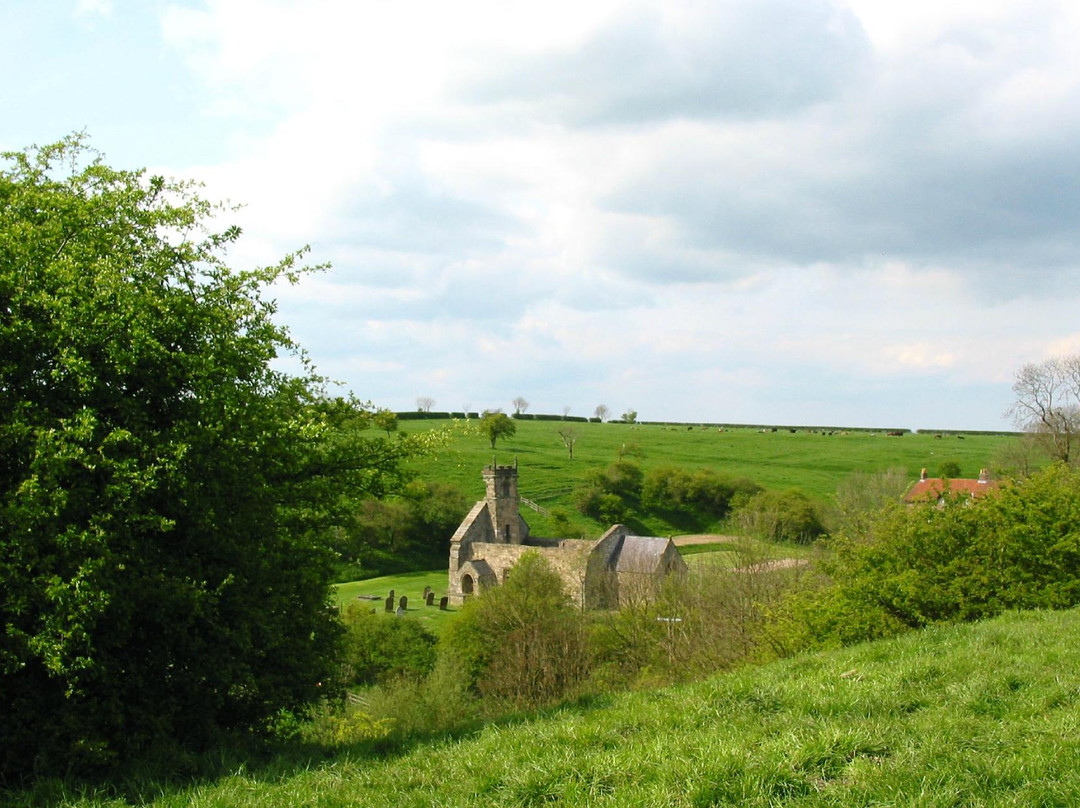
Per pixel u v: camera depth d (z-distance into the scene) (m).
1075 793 8.12
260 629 14.46
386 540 92.56
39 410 11.84
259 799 9.55
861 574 23.78
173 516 12.84
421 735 13.57
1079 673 12.53
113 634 12.13
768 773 8.92
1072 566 22.53
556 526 105.00
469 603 53.09
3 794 10.19
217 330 14.06
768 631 26.67
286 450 17.05
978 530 23.41
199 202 16.92
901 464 156.12
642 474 129.88
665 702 12.48
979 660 13.54
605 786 9.23
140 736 12.22
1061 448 83.19
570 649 43.44
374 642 48.34
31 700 11.66
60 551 11.15
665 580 53.38
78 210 13.63
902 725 10.41
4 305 12.34
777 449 180.12
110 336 12.29
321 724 23.72
